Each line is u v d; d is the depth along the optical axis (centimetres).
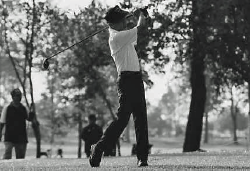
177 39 3356
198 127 3741
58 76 4631
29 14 3741
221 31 3269
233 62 3388
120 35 1025
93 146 1052
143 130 1049
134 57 1039
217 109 8206
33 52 4050
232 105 8869
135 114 1048
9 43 4166
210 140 14088
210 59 3747
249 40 3291
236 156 1478
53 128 6044
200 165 1081
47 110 6128
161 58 3709
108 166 1081
